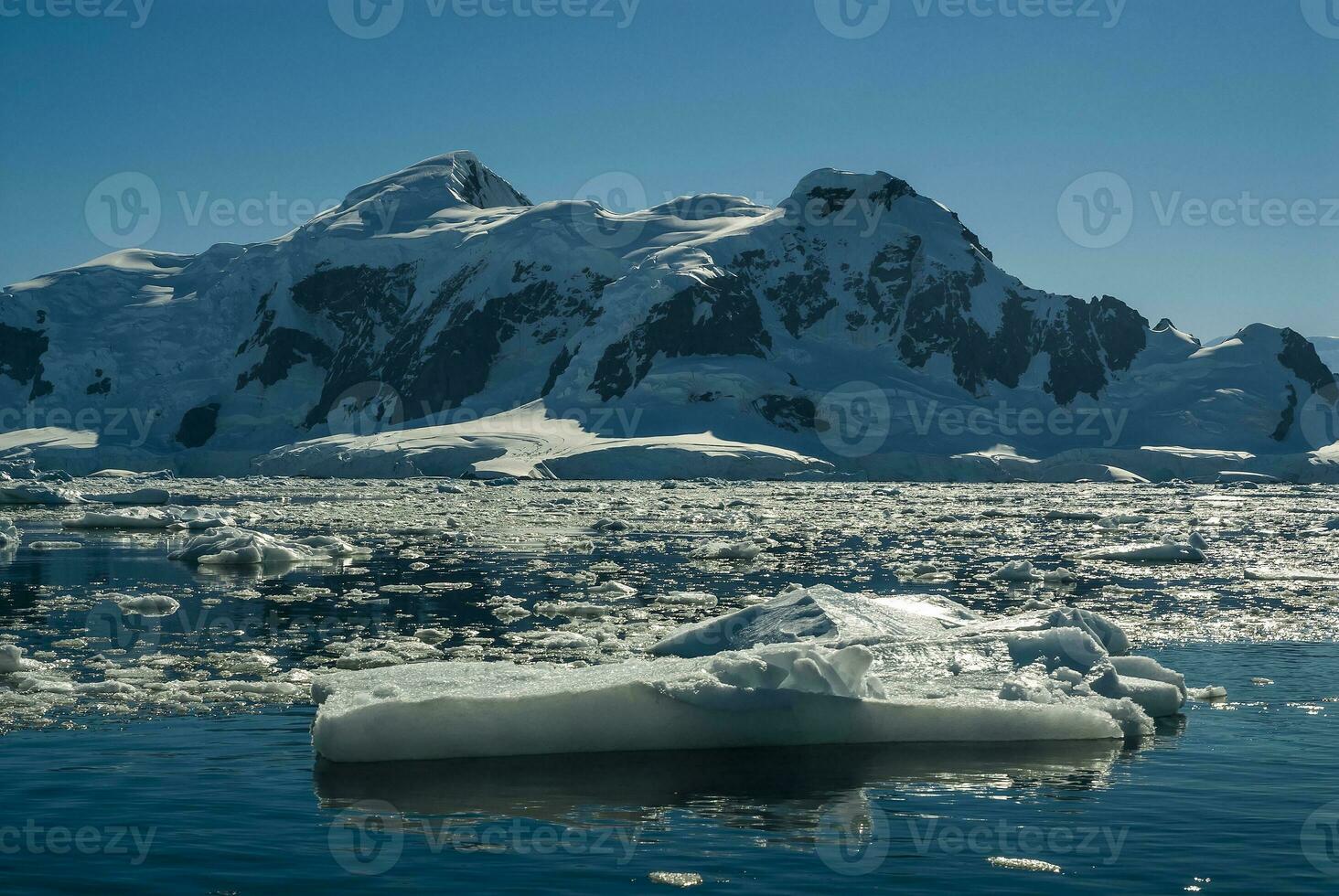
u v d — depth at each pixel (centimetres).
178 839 957
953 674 1522
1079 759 1248
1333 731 1378
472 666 1509
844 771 1195
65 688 1538
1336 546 4734
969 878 885
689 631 1791
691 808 1059
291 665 1767
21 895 834
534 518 6375
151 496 7788
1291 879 887
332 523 5781
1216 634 2183
